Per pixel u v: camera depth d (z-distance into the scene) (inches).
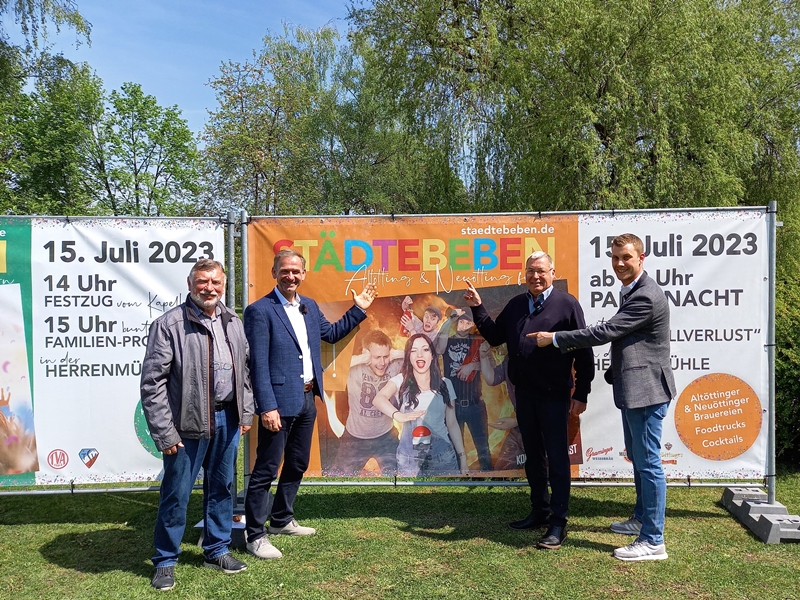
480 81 586.9
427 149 605.6
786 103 570.3
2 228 161.6
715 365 166.4
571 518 167.8
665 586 127.6
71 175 972.6
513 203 562.6
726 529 159.2
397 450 169.5
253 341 143.0
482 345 168.9
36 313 162.9
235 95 860.0
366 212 1081.4
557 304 148.9
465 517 170.1
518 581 130.0
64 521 171.9
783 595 123.5
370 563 139.6
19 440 163.0
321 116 1042.1
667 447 168.2
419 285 168.1
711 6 510.3
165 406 127.6
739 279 165.2
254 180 860.0
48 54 671.1
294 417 146.2
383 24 637.3
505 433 169.6
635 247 142.6
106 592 128.0
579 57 493.4
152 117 1042.7
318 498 188.7
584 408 153.8
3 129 916.0
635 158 480.1
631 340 140.9
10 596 126.3
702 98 483.2
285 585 129.6
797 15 600.7
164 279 165.3
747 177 566.3
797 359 214.8
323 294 167.3
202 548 148.6
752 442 166.1
